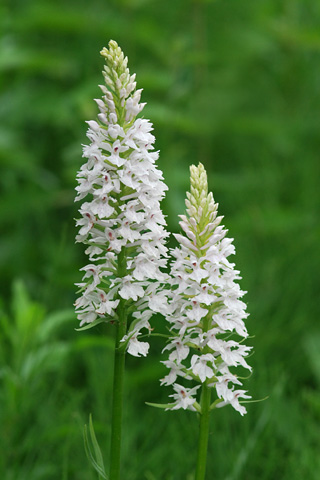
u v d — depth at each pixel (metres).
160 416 0.82
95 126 0.59
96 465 0.61
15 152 1.08
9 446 0.76
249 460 0.76
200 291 0.59
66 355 0.81
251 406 0.80
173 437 0.78
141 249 0.60
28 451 0.76
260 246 1.06
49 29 1.17
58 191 1.14
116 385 0.61
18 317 0.79
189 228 0.60
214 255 0.60
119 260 0.60
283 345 0.92
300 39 1.15
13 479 0.74
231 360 0.60
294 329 0.91
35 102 1.13
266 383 0.83
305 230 1.04
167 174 1.03
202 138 1.17
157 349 0.93
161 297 0.60
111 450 0.61
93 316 0.61
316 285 0.99
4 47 1.11
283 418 0.81
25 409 0.77
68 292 1.01
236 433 0.78
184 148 1.17
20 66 1.14
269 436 0.78
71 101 1.08
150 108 1.04
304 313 0.93
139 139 0.60
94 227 0.60
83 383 0.91
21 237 1.14
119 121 0.60
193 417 0.81
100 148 0.61
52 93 1.16
